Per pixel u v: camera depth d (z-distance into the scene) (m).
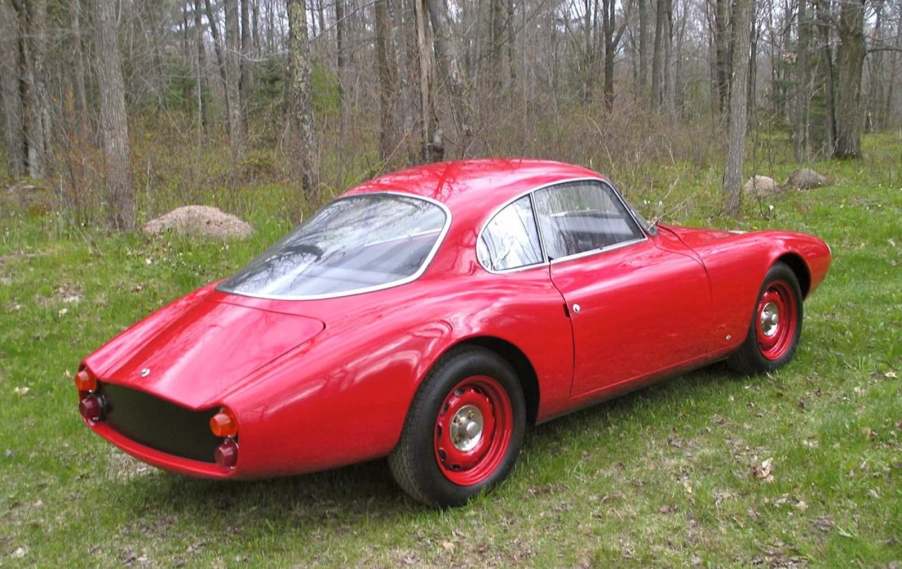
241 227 10.42
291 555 3.33
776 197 13.16
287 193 11.91
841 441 4.02
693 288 4.55
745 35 11.28
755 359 5.12
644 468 3.99
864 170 17.67
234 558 3.34
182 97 30.20
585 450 4.24
